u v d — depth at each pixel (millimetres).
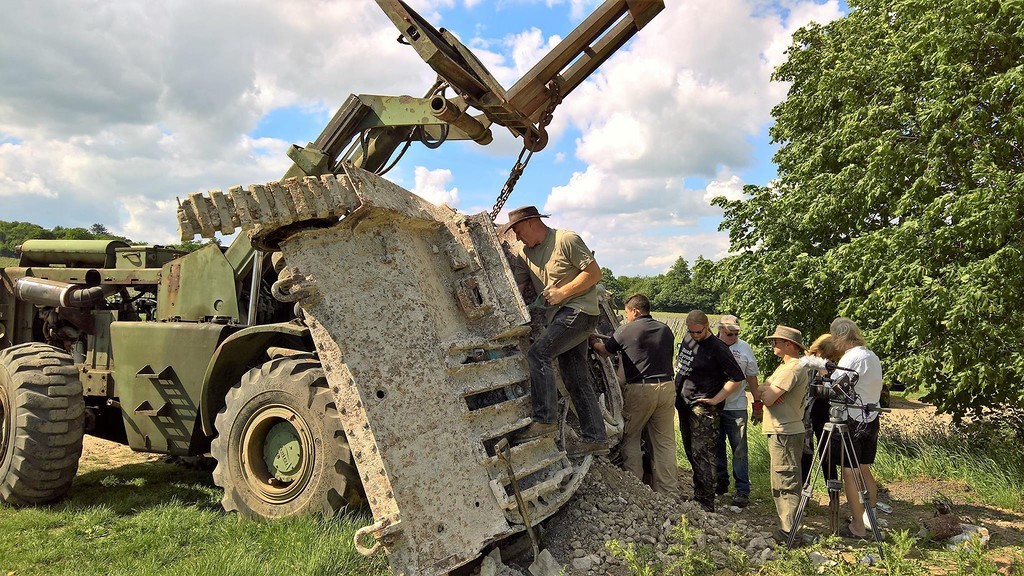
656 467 5434
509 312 4438
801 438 4633
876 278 7699
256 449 4688
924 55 8070
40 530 4512
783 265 9641
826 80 9766
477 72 4219
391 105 4785
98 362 6246
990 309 6555
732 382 5141
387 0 3713
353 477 4309
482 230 4691
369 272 3809
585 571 3846
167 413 5461
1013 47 7375
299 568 3721
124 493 5594
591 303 4195
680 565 3781
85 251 6824
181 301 5891
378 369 3549
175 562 4004
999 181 6750
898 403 11828
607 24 4039
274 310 6289
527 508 3879
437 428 3588
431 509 3348
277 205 3410
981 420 7395
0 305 6820
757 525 5098
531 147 4484
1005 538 4621
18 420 4996
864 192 8516
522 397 4297
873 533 4492
